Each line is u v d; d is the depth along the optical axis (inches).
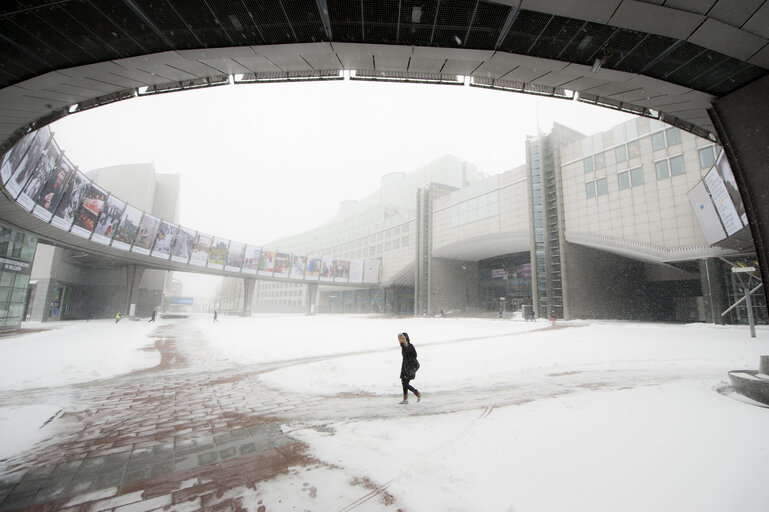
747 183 259.0
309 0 208.4
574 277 1565.0
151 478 153.0
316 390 323.6
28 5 190.7
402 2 210.7
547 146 1743.4
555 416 223.5
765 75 246.1
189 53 247.8
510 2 207.3
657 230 1275.8
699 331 911.7
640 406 240.1
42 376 359.3
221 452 181.0
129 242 1449.3
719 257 1125.7
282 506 128.5
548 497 125.6
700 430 189.6
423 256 2479.1
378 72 293.1
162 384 345.4
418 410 253.3
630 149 1376.7
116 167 2288.4
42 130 762.8
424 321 1648.6
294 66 275.1
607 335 838.5
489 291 2586.1
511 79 295.1
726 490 125.1
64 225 1079.6
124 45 233.1
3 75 243.3
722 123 276.1
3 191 726.5
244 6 209.3
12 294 943.0
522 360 489.1
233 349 611.8
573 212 1557.6
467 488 135.1
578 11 209.8
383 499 130.3
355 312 3410.4
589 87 297.7
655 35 225.9
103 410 258.1
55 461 170.9
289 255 2377.0
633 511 114.5
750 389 257.0
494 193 1988.2
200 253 1876.2
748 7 193.6
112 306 1983.3
